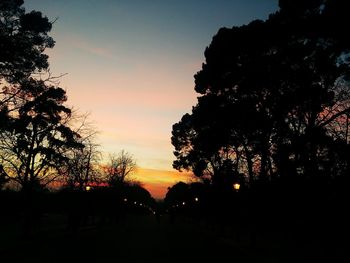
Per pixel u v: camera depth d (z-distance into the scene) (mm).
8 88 23594
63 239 29922
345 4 18656
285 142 28031
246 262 19172
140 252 22172
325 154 26453
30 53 21516
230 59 28750
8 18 20109
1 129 25562
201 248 26469
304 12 22047
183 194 117812
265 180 31078
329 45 21359
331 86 25766
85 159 43969
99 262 17000
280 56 25078
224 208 43750
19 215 46656
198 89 33812
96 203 56312
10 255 19094
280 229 33750
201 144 40469
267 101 28219
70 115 34656
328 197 25516
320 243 25859
